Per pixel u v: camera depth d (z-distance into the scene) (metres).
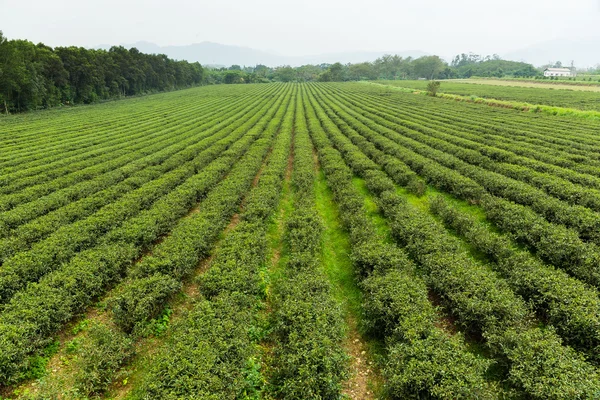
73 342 12.38
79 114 76.38
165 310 13.79
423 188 26.59
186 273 15.45
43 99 87.62
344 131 47.31
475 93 109.06
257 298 14.23
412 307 12.03
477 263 16.05
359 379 11.21
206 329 11.04
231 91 141.50
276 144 39.28
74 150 41.44
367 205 24.91
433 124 53.09
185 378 9.27
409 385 9.75
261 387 10.57
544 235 17.20
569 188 23.02
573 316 11.52
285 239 19.28
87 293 14.00
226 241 16.92
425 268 15.29
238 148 36.84
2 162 35.09
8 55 72.31
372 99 98.25
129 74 126.88
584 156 32.97
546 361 9.79
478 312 11.79
